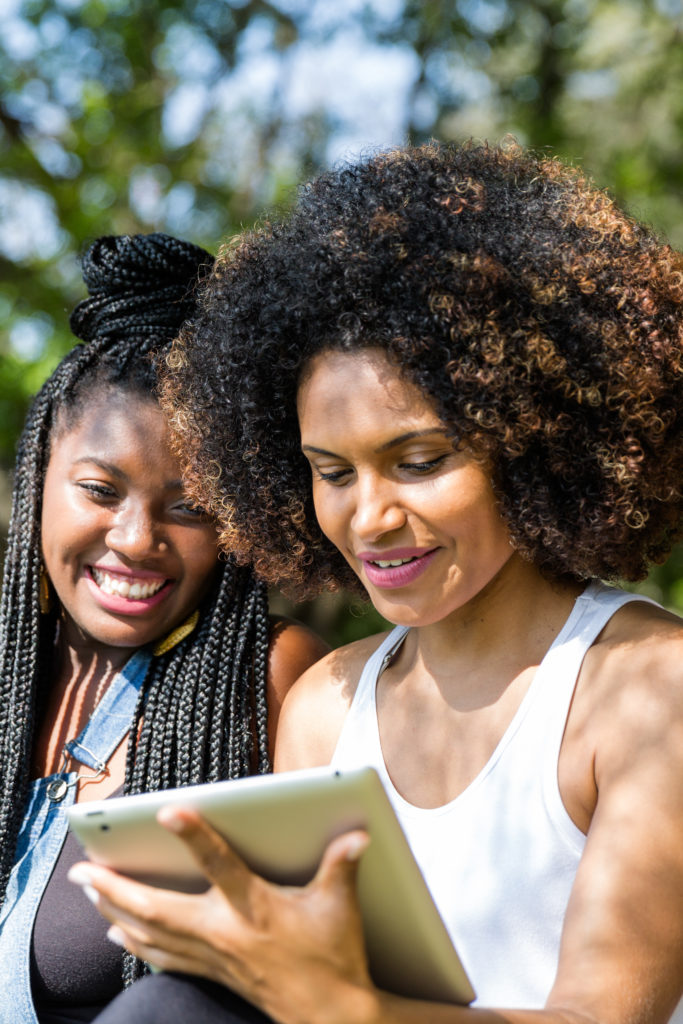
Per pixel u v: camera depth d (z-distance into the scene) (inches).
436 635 69.5
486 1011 48.9
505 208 67.5
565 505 65.6
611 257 66.6
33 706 85.7
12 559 86.8
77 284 224.7
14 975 76.5
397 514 62.4
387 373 61.9
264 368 72.1
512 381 62.9
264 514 76.0
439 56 251.9
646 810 56.9
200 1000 50.8
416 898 48.0
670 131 261.9
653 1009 52.9
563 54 255.4
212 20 249.8
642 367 65.2
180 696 82.3
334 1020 45.5
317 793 45.1
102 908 48.5
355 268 63.6
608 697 61.7
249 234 77.9
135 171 236.8
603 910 54.4
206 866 45.4
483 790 63.6
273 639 84.8
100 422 81.0
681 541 76.9
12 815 82.7
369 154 75.9
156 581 81.2
